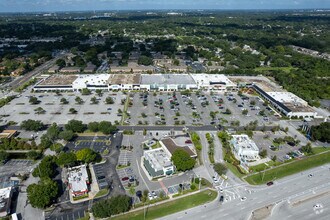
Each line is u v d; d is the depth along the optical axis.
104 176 126.88
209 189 120.19
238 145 149.50
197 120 188.62
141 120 186.88
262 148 156.50
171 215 105.06
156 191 117.81
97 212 101.00
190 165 129.12
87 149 134.38
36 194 104.06
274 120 193.62
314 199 116.75
